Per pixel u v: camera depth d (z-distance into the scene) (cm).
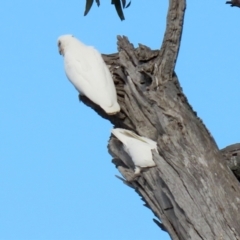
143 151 1234
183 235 1138
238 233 1077
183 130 1201
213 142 1218
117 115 1385
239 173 1290
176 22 1262
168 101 1252
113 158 1352
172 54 1274
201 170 1147
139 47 1336
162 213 1200
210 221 1099
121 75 1404
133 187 1286
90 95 1415
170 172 1156
